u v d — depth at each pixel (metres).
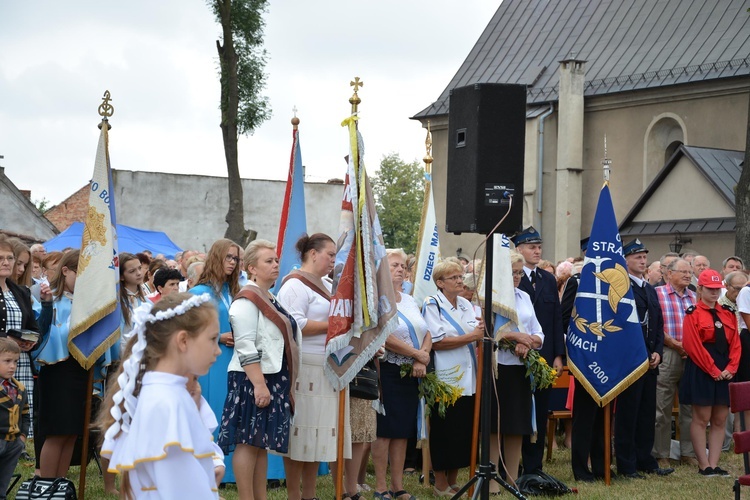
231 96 31.05
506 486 7.74
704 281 10.74
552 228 42.44
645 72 40.53
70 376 7.96
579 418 10.13
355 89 7.70
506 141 7.89
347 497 8.16
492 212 7.83
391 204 97.38
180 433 3.84
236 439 6.77
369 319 7.38
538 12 47.50
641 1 43.88
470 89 7.95
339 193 46.03
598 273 10.04
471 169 7.90
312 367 7.35
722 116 37.81
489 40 48.19
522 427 9.08
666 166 35.09
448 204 8.22
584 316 10.01
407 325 8.53
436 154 45.91
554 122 42.59
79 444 8.57
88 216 8.15
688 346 10.73
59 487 7.77
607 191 10.20
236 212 31.44
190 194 44.44
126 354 4.05
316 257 7.55
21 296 7.91
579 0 46.34
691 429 10.84
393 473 8.70
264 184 45.47
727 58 38.25
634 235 35.97
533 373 9.05
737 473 10.87
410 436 8.62
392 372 8.56
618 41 43.16
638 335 9.98
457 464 8.99
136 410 3.89
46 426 7.90
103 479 8.90
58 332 7.93
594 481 10.04
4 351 6.89
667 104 39.56
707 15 40.75
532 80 44.22
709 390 10.66
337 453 7.45
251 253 6.99
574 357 9.97
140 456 3.80
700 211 34.25
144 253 12.77
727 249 33.28
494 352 8.96
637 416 10.63
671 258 12.53
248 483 6.83
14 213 41.56
